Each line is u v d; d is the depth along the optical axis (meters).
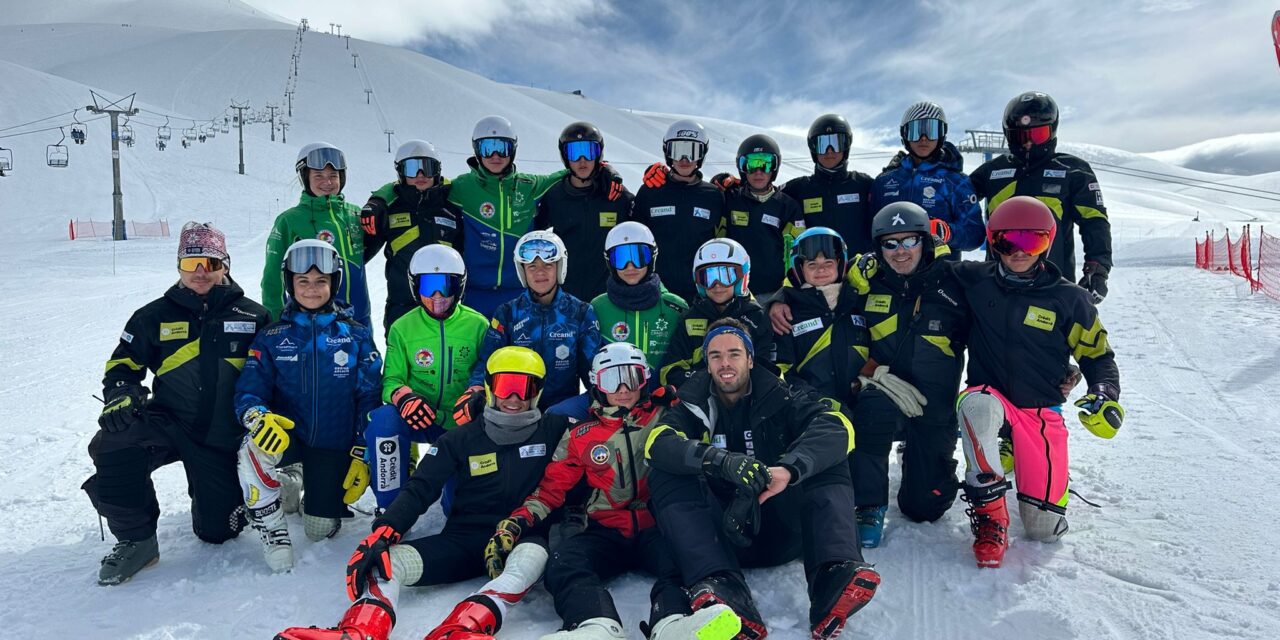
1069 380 3.73
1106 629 2.84
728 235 5.54
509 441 3.59
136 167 53.50
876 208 5.54
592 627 2.71
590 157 5.34
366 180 61.62
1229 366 6.91
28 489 4.80
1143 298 11.82
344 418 4.06
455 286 4.25
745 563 3.50
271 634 3.04
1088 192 5.03
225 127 91.94
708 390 3.54
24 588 3.46
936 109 5.30
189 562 3.79
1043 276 3.81
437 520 4.27
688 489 3.21
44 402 7.11
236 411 3.78
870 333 4.11
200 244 3.87
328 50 142.75
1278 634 2.73
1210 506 3.89
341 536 4.11
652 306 4.48
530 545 3.26
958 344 4.05
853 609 2.81
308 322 3.99
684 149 5.32
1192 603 2.97
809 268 4.11
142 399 3.65
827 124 5.54
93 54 141.62
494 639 2.73
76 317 12.55
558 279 4.35
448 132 116.25
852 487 3.32
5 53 139.25
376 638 2.84
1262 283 12.05
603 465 3.48
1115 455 4.79
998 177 5.36
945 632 2.90
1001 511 3.50
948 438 3.99
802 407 3.45
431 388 4.29
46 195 44.41
